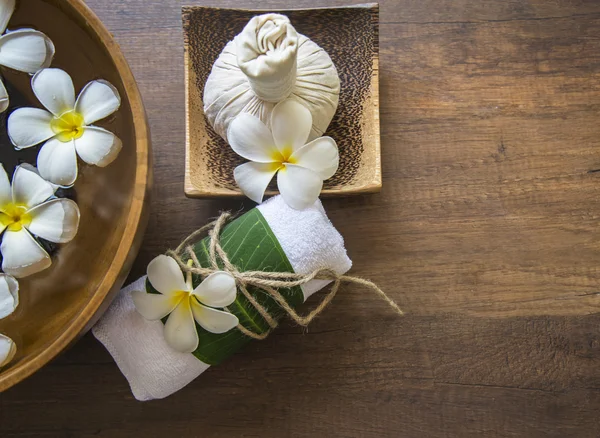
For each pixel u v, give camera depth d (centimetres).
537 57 70
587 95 69
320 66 64
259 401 67
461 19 70
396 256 68
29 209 55
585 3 70
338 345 67
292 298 62
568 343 68
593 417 68
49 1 56
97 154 56
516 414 67
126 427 67
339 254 62
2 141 58
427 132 69
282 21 58
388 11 69
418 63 69
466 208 68
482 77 69
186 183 63
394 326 68
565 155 69
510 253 68
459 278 68
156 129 68
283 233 61
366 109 65
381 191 68
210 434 67
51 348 55
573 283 68
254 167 62
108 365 67
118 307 63
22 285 57
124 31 69
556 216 69
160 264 60
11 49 56
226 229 62
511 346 68
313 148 62
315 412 67
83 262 58
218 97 64
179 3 69
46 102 56
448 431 67
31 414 66
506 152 69
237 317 61
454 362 68
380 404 67
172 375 62
